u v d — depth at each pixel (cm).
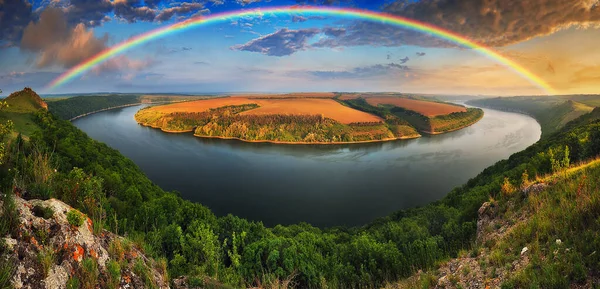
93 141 7631
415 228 3059
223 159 13312
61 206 902
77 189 1195
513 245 1341
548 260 1045
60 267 751
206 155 13925
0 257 645
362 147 16625
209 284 1277
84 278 789
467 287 1231
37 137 4097
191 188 9350
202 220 3092
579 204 1275
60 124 8912
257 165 12425
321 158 13775
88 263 814
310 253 2353
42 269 700
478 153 13100
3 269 625
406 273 1984
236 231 3112
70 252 802
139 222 2664
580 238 1070
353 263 2298
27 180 1081
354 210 7781
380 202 8288
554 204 1548
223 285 1332
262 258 2248
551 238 1186
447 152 13788
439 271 1577
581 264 938
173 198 3488
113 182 3778
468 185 6044
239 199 8544
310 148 16612
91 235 918
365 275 2022
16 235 712
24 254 694
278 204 8225
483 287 1160
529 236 1334
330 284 2012
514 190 2233
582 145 4247
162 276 1078
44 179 1134
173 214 3092
